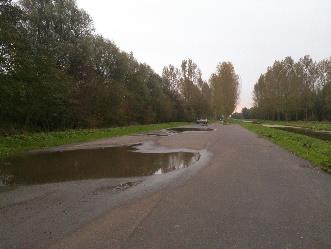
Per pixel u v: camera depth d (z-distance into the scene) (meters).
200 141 25.86
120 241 5.84
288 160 15.45
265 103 92.31
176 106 83.75
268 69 89.44
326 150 17.47
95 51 44.97
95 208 7.84
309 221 6.92
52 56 33.94
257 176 11.61
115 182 10.80
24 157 16.70
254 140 26.80
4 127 28.30
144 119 62.72
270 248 5.59
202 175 11.85
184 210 7.64
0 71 23.69
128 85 57.41
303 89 82.25
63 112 34.88
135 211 7.58
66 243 5.77
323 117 85.06
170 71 86.56
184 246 5.65
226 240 5.91
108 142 25.22
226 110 77.62
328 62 74.06
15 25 26.97
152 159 16.22
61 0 37.03
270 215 7.29
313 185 10.23
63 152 18.84
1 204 8.17
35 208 7.83
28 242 5.83
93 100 40.16
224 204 8.12
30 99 28.31
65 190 9.66
